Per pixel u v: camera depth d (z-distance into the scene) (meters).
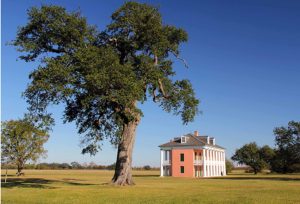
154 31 32.72
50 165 179.62
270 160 103.62
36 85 26.92
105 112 31.78
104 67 27.19
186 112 36.03
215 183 43.25
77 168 188.88
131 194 25.17
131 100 28.52
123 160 35.31
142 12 32.69
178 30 36.34
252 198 22.05
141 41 33.84
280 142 61.50
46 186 33.62
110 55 28.31
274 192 27.30
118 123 31.70
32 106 30.02
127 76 28.31
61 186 33.72
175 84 36.94
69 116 33.66
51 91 26.84
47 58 27.05
